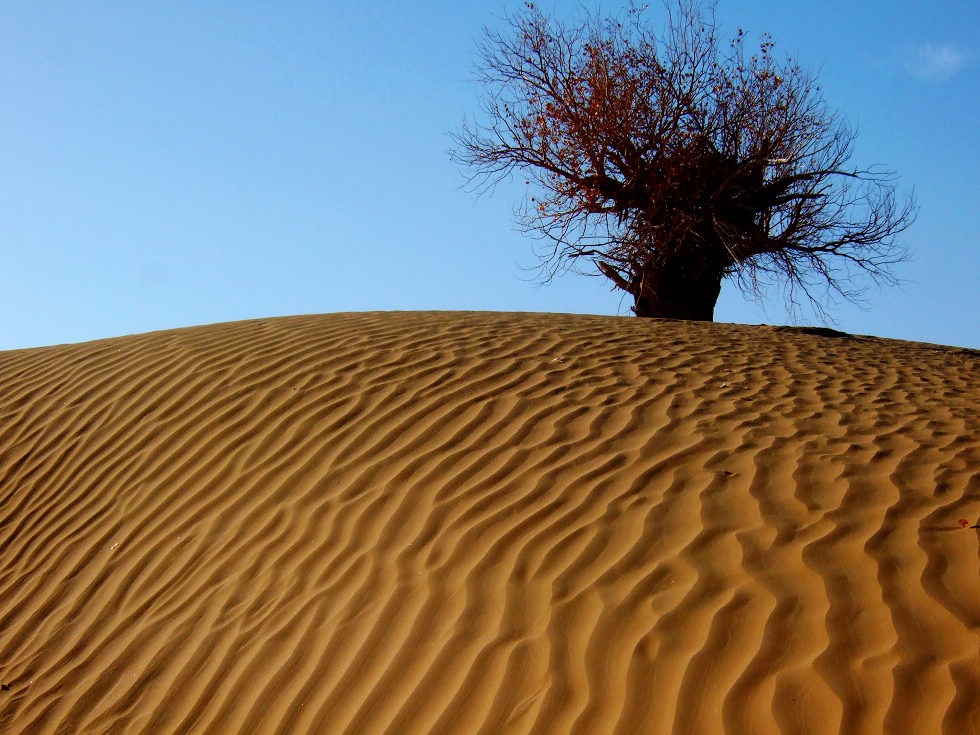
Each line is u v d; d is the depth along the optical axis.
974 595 3.59
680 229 17.11
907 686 3.17
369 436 5.88
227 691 4.01
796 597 3.73
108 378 7.55
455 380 6.77
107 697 4.20
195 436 6.29
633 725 3.26
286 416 6.34
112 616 4.77
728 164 17.67
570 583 4.09
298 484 5.46
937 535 4.05
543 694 3.50
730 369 7.43
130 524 5.51
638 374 7.02
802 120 18.52
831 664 3.34
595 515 4.60
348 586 4.44
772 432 5.54
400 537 4.73
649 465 5.08
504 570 4.28
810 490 4.61
